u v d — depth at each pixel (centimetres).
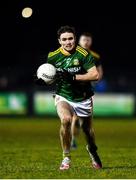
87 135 1770
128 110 6016
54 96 1758
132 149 2675
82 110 1727
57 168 1805
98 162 1792
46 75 1673
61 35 1670
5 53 7575
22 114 6056
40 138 3462
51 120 5475
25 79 6431
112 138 3459
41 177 1553
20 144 3002
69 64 1705
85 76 1677
